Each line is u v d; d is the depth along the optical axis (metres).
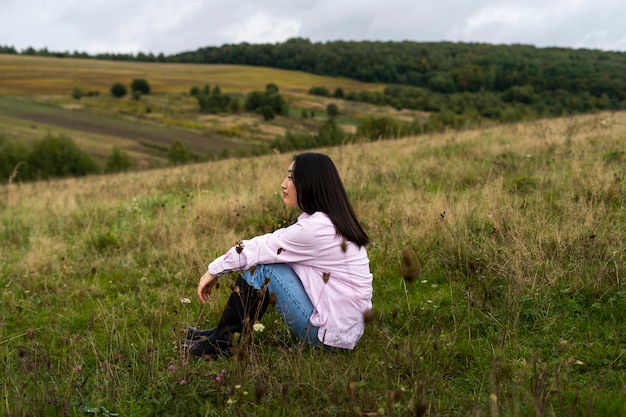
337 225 2.94
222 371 2.69
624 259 3.87
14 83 142.38
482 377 2.78
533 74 125.06
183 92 150.88
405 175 7.76
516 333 3.17
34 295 4.70
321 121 116.00
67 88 144.00
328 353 3.05
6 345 3.68
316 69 186.62
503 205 5.22
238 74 183.25
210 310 3.98
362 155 10.24
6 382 2.91
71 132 91.62
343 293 2.98
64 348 3.42
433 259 4.43
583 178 5.90
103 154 77.81
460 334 3.31
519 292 3.57
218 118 116.75
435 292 3.94
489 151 9.16
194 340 3.36
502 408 2.27
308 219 2.95
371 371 2.79
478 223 4.93
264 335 3.39
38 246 6.14
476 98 103.31
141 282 4.86
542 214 4.79
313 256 2.96
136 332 3.70
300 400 2.60
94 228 6.96
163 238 5.97
